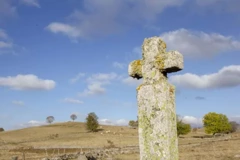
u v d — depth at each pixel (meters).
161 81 2.14
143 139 2.14
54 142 23.27
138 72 2.26
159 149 2.06
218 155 10.55
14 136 29.38
